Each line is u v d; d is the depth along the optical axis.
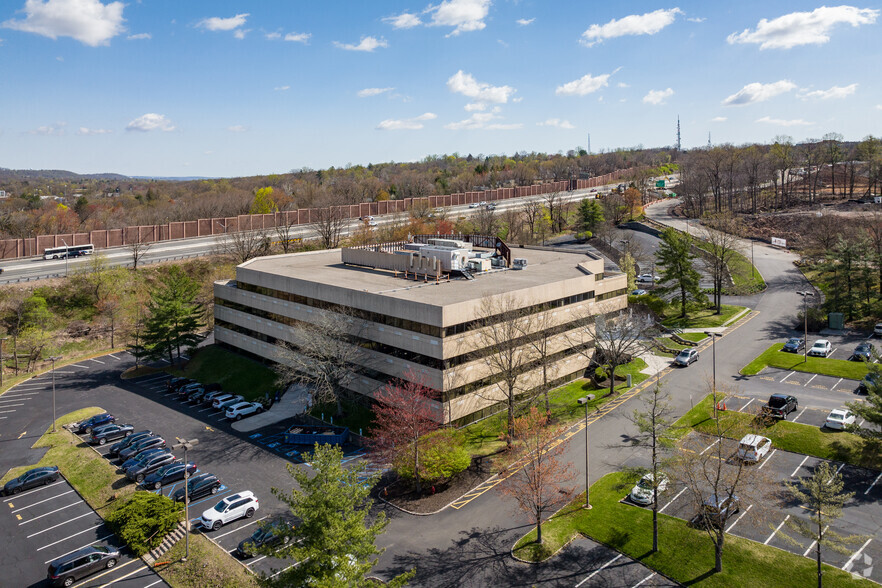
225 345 85.88
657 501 41.47
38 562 40.91
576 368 70.25
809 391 62.75
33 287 93.69
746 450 43.97
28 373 80.75
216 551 40.59
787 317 88.88
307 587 28.80
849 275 85.00
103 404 69.56
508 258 78.19
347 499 30.11
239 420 63.56
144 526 42.19
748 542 38.91
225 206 183.38
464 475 49.72
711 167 193.38
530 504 40.88
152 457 52.66
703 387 65.44
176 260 113.06
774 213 158.38
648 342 79.69
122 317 95.69
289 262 86.69
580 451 52.44
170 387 74.06
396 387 53.66
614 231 143.25
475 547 40.12
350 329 63.47
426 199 173.50
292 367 66.88
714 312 93.12
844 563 36.31
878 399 45.88
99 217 169.88
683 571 36.59
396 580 30.19
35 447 59.06
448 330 54.56
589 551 39.25
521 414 59.44
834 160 195.25
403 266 74.62
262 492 48.59
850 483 45.66
